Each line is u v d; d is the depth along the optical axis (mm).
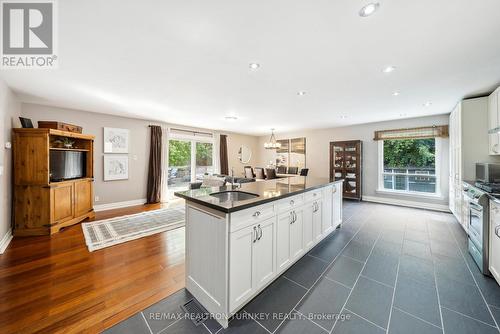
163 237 3072
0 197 2633
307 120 5395
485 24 1580
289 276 2062
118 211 4586
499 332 1384
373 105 3893
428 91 3105
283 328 1430
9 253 2545
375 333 1387
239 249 1536
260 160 8617
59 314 1544
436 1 1359
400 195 5242
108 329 1415
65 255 2496
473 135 3271
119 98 3508
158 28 1661
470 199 2533
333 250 2650
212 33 1728
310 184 2771
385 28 1649
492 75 2529
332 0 1356
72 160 3715
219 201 1616
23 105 3744
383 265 2275
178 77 2619
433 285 1910
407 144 5305
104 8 1436
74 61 2203
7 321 1474
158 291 1831
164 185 5750
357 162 5652
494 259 1940
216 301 1517
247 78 2652
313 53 2045
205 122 5766
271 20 1562
